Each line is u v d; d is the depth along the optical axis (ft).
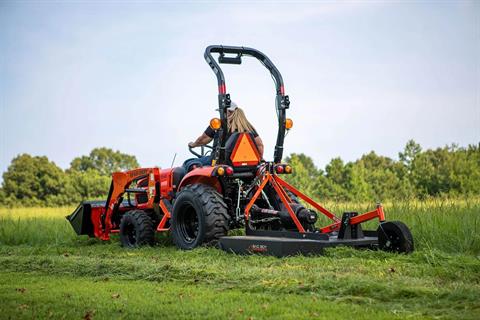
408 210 31.32
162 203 30.17
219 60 28.58
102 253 28.12
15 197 142.82
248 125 28.58
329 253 22.59
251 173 28.12
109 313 15.40
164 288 18.10
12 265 24.12
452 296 15.66
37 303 16.72
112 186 32.58
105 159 167.53
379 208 23.39
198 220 26.58
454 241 25.32
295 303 15.58
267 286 17.47
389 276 18.56
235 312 14.96
